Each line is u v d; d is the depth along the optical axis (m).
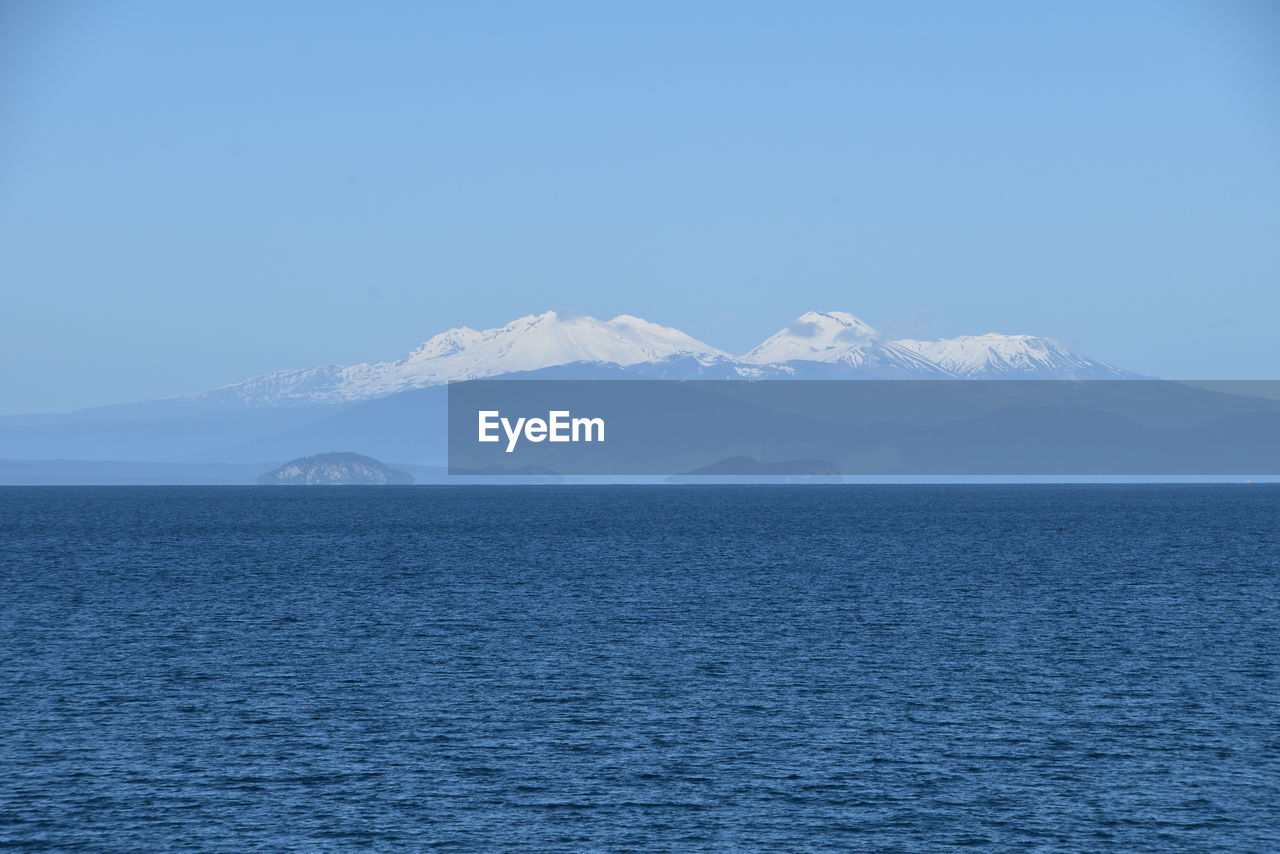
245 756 112.88
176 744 116.69
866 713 129.12
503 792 103.25
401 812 98.56
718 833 94.38
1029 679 146.50
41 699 134.88
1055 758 112.88
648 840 93.06
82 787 104.00
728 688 141.12
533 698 135.88
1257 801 101.19
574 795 102.62
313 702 133.75
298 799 101.50
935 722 125.38
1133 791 103.62
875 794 102.94
